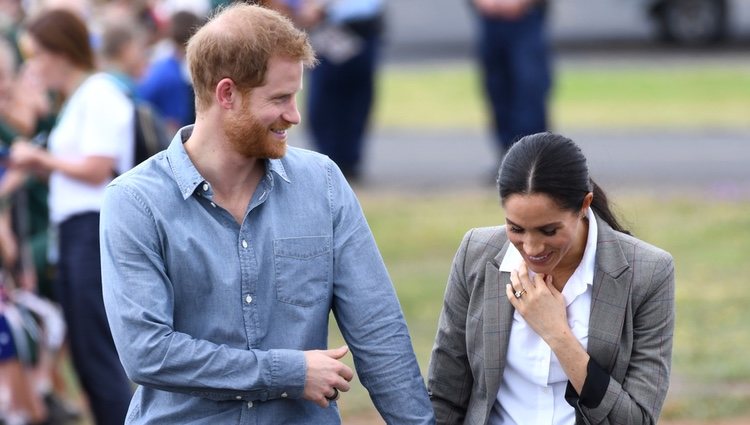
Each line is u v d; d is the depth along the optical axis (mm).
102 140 22578
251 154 13469
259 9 13406
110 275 13477
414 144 53844
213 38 13188
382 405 14328
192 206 13625
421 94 67062
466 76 72562
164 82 30531
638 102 61906
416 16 94438
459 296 14547
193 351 13312
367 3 44625
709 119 57062
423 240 38125
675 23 79500
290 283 13820
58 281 23062
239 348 13625
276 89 13203
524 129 43719
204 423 13750
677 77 69250
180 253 13477
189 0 30906
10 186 26031
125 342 13344
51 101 27984
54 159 22562
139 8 34531
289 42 13219
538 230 13195
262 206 13828
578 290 13867
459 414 14922
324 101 45938
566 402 14062
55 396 27609
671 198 42438
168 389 13477
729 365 28281
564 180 13047
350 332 14297
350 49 44750
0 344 25031
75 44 23094
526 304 13719
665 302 13797
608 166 47406
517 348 14070
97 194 22766
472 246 14469
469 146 53250
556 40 83125
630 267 13805
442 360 14781
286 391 13516
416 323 30922
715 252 36312
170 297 13508
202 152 13641
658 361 13781
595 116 58469
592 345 13766
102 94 22719
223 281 13547
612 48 80250
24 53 30953
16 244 26266
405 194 44219
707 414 25719
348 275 14227
